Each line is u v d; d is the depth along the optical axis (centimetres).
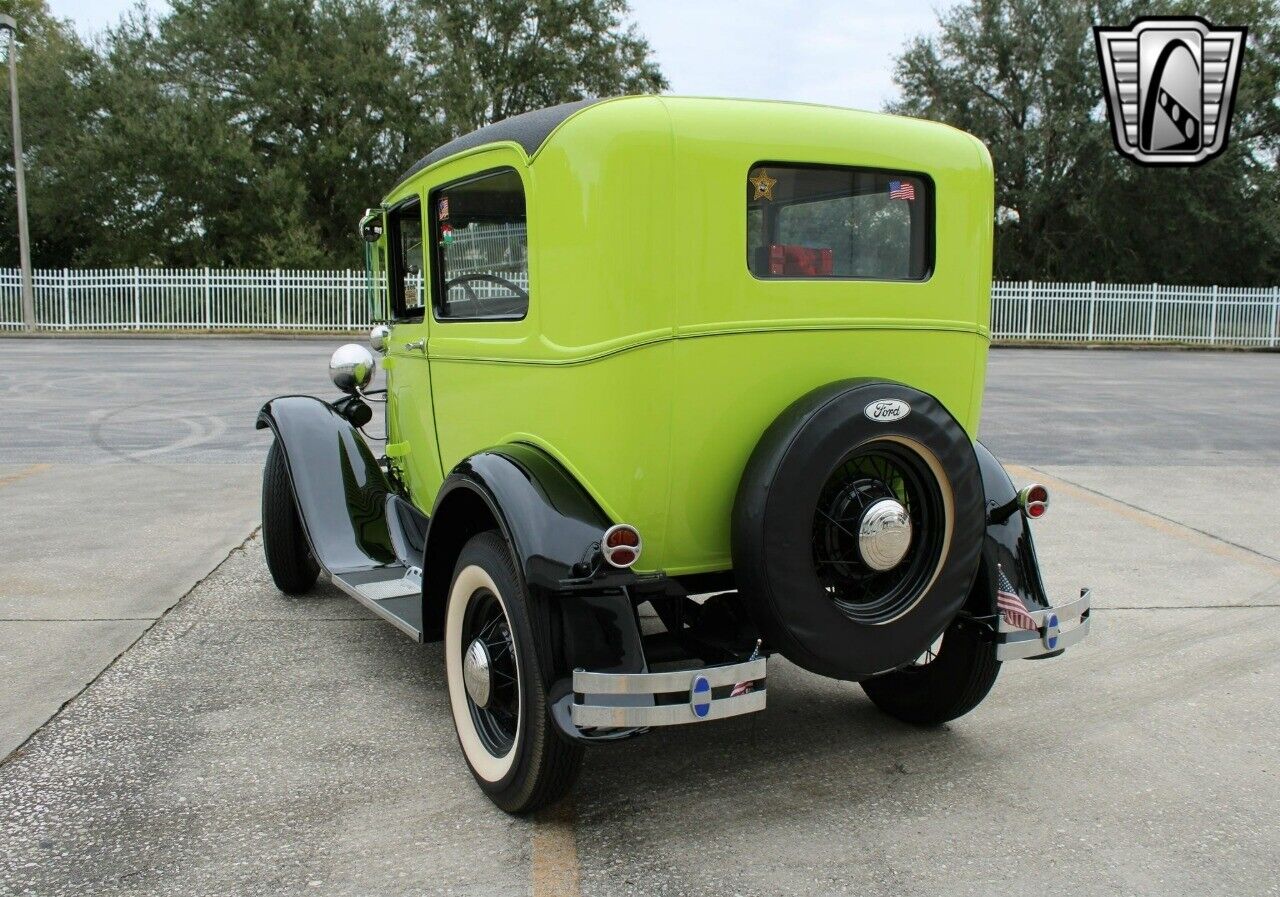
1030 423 1155
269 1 3023
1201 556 611
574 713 264
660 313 284
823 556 298
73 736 353
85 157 2877
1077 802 317
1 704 379
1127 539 650
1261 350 2561
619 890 264
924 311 323
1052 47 3231
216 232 3102
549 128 297
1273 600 527
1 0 3569
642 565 300
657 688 266
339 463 461
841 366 310
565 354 295
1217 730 372
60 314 2502
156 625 471
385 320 475
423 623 339
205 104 2928
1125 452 970
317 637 459
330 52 3092
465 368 364
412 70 3119
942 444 296
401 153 3209
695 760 344
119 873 270
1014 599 328
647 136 279
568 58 3672
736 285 292
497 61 3591
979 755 350
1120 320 2661
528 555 276
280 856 279
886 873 274
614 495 291
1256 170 3291
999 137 3341
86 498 724
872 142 309
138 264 3066
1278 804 317
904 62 3462
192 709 378
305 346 2127
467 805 310
